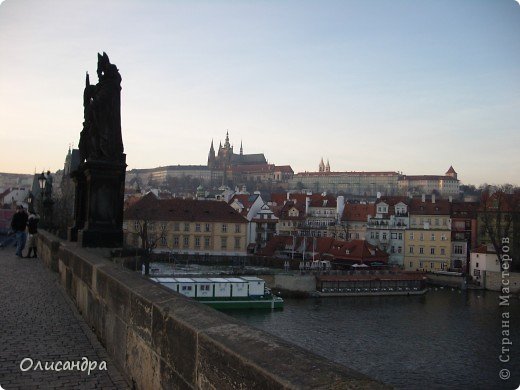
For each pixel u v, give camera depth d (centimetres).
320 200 12600
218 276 7231
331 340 4825
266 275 7619
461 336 4828
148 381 654
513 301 6419
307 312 6244
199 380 487
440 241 10125
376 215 11075
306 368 361
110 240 1734
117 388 731
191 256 9619
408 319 5828
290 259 9312
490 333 4872
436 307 6700
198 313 557
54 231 3089
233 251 10162
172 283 5878
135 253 1781
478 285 8525
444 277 8869
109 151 1759
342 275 8062
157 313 626
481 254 8481
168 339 582
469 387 3484
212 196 17638
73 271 1405
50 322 1130
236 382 409
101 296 978
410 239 10375
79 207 2044
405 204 10738
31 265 2277
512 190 7250
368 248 9469
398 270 8862
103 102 1755
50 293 1509
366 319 5850
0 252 2997
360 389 322
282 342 428
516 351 4231
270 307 6266
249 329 475
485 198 7975
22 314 1206
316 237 10425
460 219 10175
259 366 377
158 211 9900
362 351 4409
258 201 11950
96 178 1730
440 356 4131
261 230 11425
